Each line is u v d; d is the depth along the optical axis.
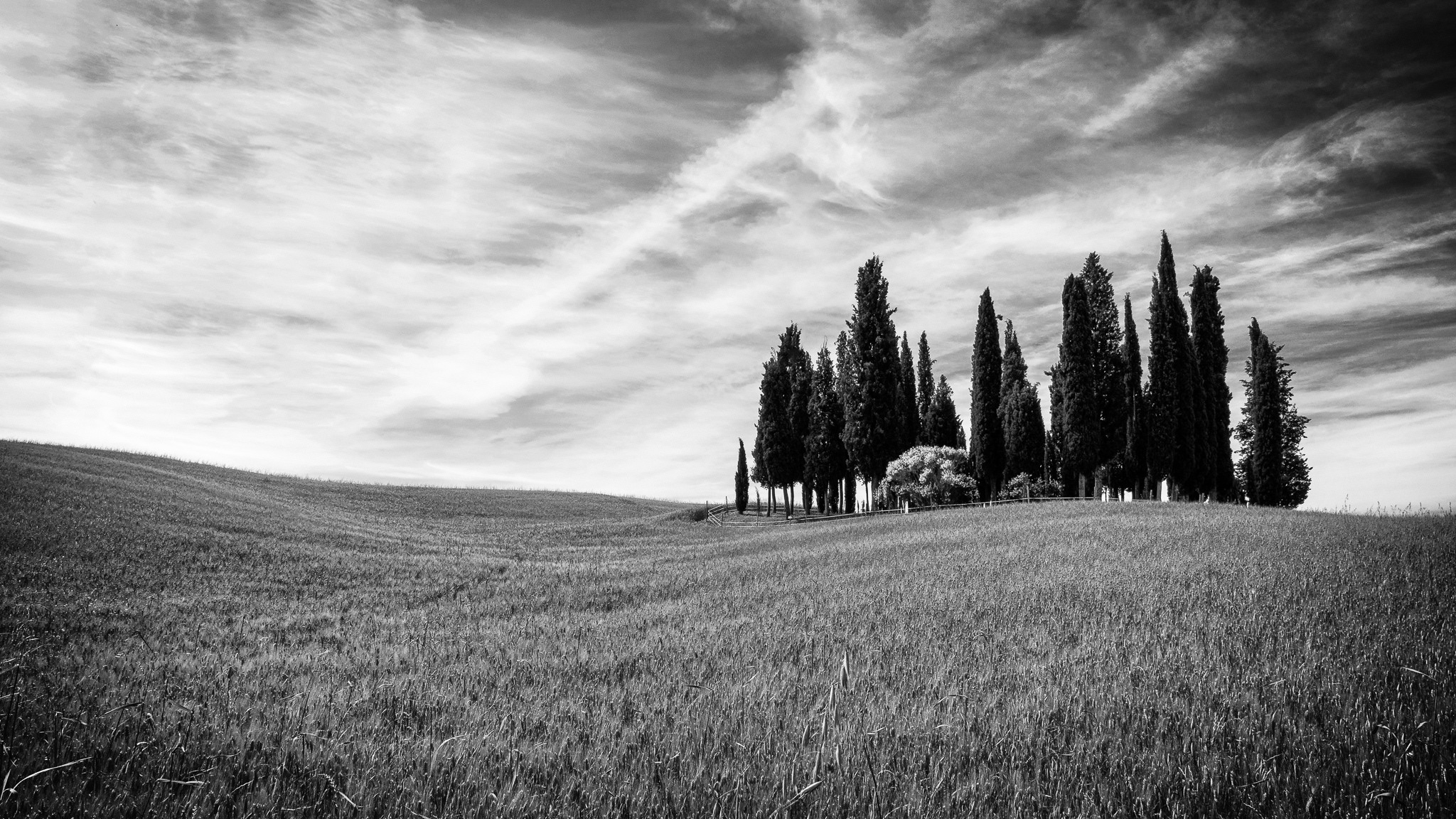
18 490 31.14
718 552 36.09
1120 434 54.00
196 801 4.65
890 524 39.78
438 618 18.42
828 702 7.09
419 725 7.28
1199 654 8.38
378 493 71.12
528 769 5.59
